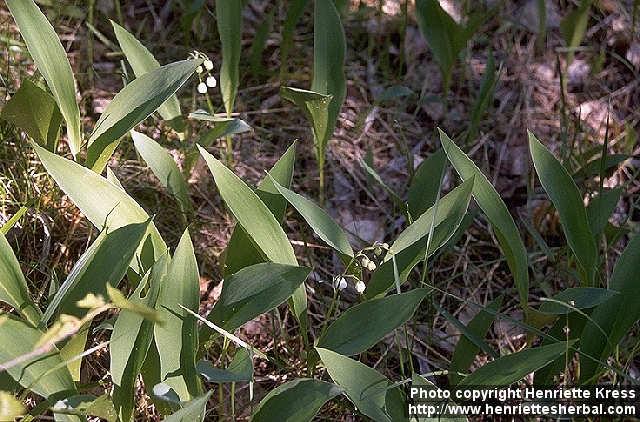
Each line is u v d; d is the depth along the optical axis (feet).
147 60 3.55
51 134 3.43
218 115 4.14
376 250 3.04
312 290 3.66
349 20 4.63
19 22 3.25
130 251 2.84
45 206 3.70
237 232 3.18
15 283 2.83
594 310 3.14
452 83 4.48
